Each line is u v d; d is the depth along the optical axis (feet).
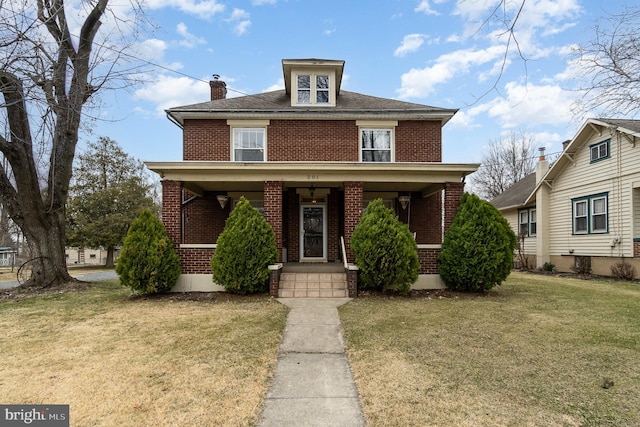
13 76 27.32
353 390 12.18
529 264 59.57
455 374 13.21
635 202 41.24
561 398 11.30
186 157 40.45
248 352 15.89
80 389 12.17
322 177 32.19
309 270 33.53
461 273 29.55
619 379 12.66
